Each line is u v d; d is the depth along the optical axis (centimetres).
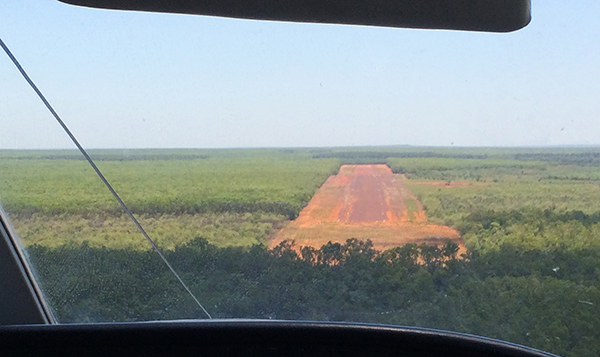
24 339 121
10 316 244
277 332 129
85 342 123
